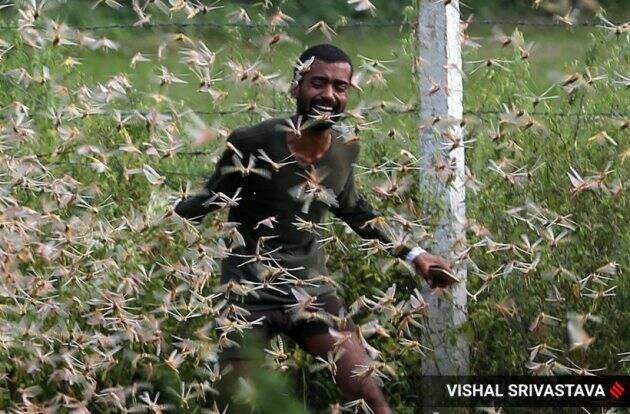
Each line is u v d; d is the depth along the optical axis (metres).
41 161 11.16
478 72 11.86
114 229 10.57
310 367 10.91
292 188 10.30
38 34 10.68
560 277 10.68
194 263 10.31
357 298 11.03
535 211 10.61
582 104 11.20
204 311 10.34
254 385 10.38
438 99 11.38
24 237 10.39
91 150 10.77
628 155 10.52
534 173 10.99
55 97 11.44
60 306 10.40
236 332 10.36
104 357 10.51
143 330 10.45
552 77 10.59
